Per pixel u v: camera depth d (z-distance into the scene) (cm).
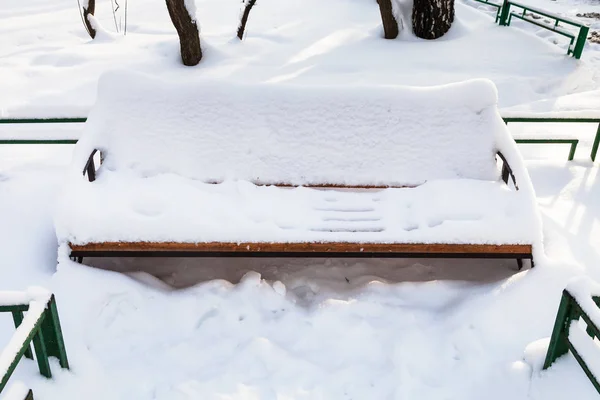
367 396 242
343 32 925
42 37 905
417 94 358
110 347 266
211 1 1148
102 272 299
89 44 859
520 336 269
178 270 333
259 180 343
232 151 346
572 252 336
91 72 741
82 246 294
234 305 293
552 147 512
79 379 242
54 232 352
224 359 261
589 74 744
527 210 303
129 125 348
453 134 353
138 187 318
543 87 710
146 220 294
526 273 300
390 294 306
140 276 312
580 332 220
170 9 734
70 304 279
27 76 725
